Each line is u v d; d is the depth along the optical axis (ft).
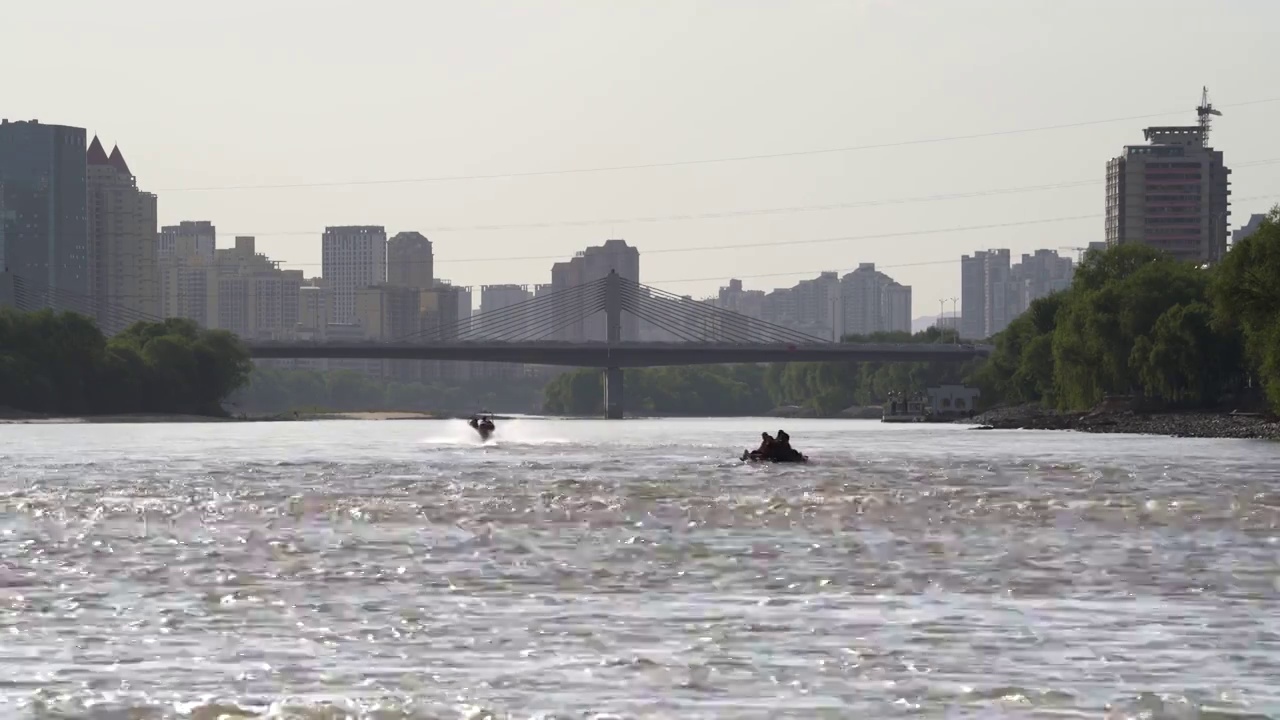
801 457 574.56
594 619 176.35
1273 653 153.48
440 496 392.47
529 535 279.69
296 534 283.79
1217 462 563.07
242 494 404.36
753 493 399.44
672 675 144.36
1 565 232.73
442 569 224.94
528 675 144.77
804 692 137.18
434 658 152.76
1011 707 130.93
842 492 402.31
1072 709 130.21
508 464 577.84
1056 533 280.31
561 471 522.88
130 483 458.09
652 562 233.96
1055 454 644.69
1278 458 594.65
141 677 144.15
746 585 205.67
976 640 161.58
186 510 346.74
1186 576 213.25
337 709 131.44
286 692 137.90
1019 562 232.12
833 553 246.27
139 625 172.76
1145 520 308.81
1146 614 177.99
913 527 293.84
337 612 182.19
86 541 271.08
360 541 269.44
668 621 174.60
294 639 163.63
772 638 163.53
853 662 150.00
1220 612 179.42
